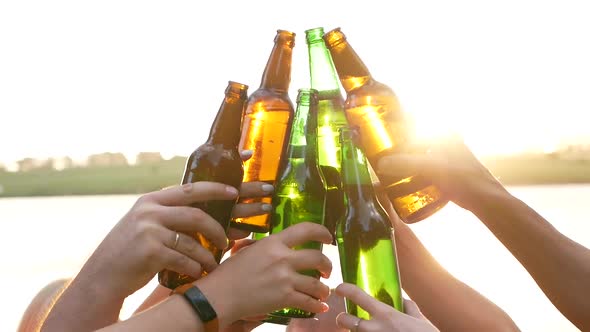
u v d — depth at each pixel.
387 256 1.14
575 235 6.52
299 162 1.24
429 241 7.20
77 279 1.09
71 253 6.82
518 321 3.82
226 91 1.20
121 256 1.06
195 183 1.11
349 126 1.17
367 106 1.24
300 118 1.24
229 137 1.19
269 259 1.07
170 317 1.02
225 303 1.04
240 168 1.19
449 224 9.22
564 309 1.21
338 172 1.27
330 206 1.27
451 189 1.22
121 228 1.09
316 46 1.30
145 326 1.01
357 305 1.15
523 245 1.21
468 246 6.73
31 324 1.36
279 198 1.24
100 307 1.07
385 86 1.26
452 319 1.42
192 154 1.19
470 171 1.21
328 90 1.30
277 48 1.27
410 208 1.22
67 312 1.06
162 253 1.06
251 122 1.26
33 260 6.38
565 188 16.48
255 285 1.05
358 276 1.14
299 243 1.10
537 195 12.99
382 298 1.13
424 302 1.43
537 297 4.41
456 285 1.44
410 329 1.02
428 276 1.43
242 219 1.23
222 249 1.17
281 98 1.26
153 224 1.07
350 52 1.26
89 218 11.06
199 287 1.05
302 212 1.23
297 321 1.48
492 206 1.20
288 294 1.06
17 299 4.66
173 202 1.11
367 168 1.17
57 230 9.14
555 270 1.21
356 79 1.25
